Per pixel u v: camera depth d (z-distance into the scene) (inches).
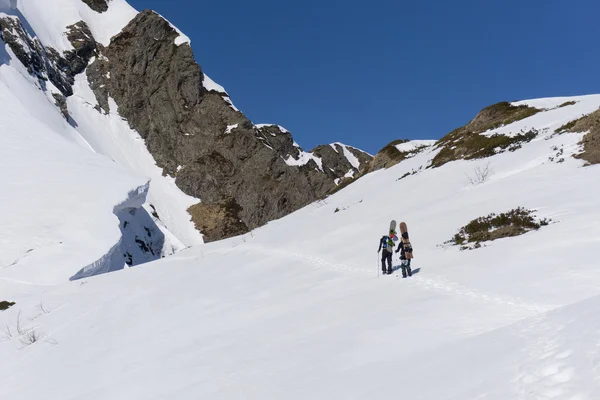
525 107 1635.1
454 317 303.9
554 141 1032.2
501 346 207.9
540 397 145.6
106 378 356.2
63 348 482.6
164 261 1013.2
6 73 3314.5
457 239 585.3
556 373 157.5
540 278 346.9
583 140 894.4
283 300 477.7
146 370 344.2
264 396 239.0
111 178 1930.4
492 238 536.4
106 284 816.9
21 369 446.0
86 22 5708.7
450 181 1087.0
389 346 271.0
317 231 980.6
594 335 173.2
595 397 132.5
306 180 4835.1
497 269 404.5
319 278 560.4
